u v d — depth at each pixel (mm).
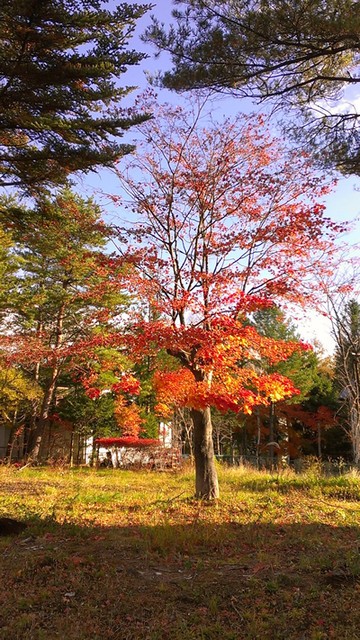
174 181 11352
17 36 7336
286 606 4754
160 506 10258
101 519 8898
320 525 8500
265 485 13430
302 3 6395
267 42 6969
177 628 4336
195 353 10266
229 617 4574
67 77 7508
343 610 4586
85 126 7645
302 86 7867
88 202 16359
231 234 11117
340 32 6512
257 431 32781
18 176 8578
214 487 11312
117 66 7477
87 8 7188
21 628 4320
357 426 17062
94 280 18484
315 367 32188
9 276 24391
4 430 29547
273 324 28312
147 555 6410
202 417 11664
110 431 28000
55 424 28641
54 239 17984
